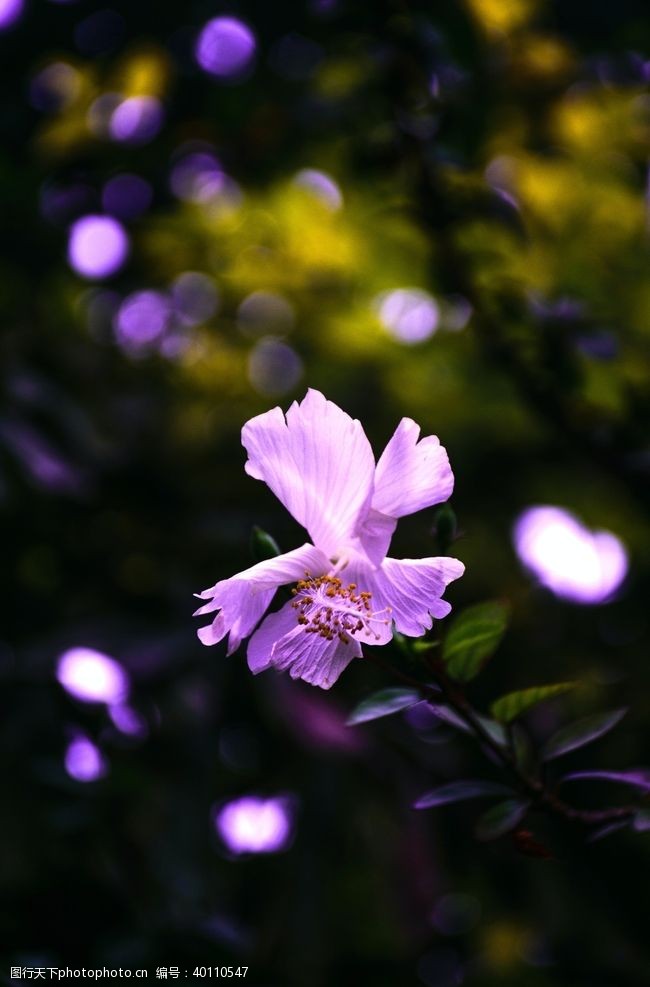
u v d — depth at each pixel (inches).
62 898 39.8
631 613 55.7
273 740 48.4
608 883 47.4
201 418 58.4
